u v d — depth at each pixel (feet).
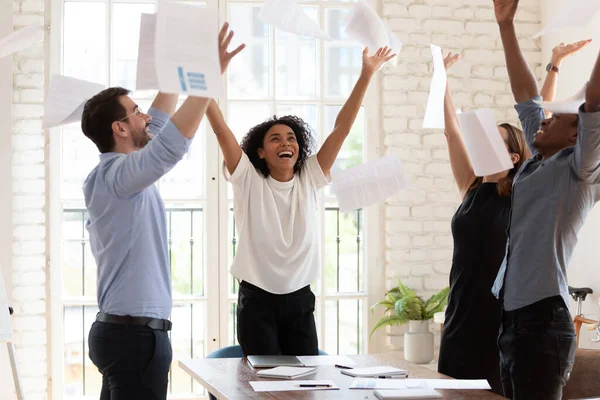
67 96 9.64
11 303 16.24
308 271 11.02
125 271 8.42
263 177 11.09
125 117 8.82
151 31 7.12
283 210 10.93
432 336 16.94
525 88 10.06
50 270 17.07
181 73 6.47
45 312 17.03
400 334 17.72
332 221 17.88
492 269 10.72
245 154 10.94
